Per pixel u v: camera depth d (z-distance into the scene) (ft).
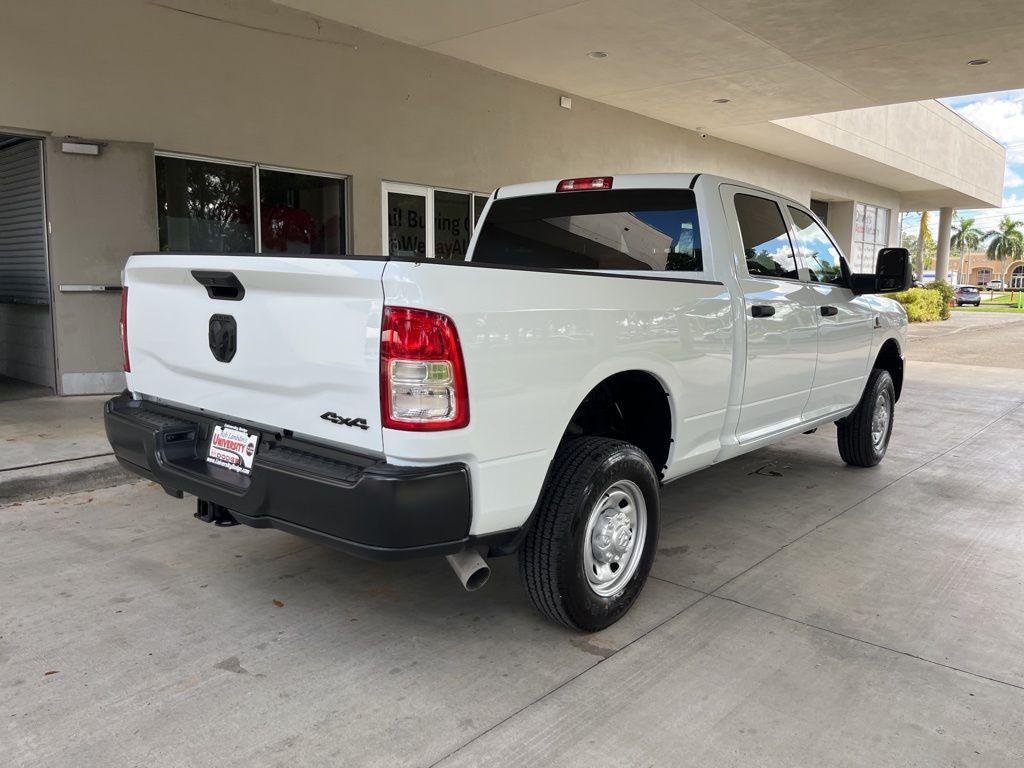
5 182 27.25
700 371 12.35
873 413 19.62
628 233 14.30
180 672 9.66
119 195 24.56
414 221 34.81
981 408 30.22
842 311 17.10
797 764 8.04
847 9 28.81
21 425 20.92
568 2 27.66
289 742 8.29
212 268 9.77
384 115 32.40
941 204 95.81
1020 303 196.54
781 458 21.52
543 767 7.93
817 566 13.44
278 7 28.25
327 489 8.55
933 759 8.14
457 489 8.59
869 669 9.96
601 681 9.60
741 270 13.70
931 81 38.73
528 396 9.24
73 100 23.97
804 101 42.88
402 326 8.14
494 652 10.30
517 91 38.34
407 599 11.92
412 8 28.17
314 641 10.53
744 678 9.71
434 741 8.34
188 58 26.22
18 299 27.53
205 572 12.78
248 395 9.93
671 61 35.09
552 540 10.03
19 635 10.52
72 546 13.82
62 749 8.10
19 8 22.63
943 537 15.01
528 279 9.26
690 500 17.35
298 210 30.60
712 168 54.34
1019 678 9.80
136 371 11.97
